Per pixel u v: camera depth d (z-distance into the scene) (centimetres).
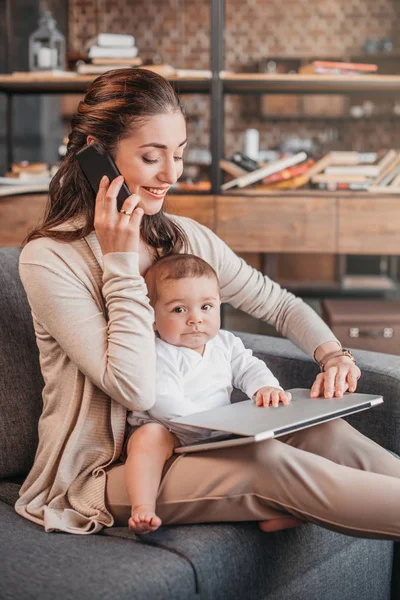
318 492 113
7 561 107
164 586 102
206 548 111
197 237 159
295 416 121
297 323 162
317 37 799
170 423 128
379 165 329
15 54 554
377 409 152
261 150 804
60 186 139
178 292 135
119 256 126
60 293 127
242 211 317
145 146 129
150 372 124
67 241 132
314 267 651
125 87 129
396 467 128
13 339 148
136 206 133
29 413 148
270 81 323
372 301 348
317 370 158
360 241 318
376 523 111
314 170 329
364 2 793
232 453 119
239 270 165
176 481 120
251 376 139
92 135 132
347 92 352
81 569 104
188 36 798
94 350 125
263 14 799
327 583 134
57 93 361
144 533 114
